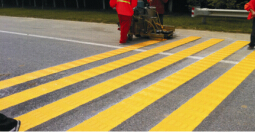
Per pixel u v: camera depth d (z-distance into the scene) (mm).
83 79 3812
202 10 10000
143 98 3109
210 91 3312
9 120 2391
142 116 2664
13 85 3570
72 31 8812
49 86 3531
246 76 3898
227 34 8086
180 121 2559
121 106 2896
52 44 6469
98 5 21391
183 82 3652
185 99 3072
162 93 3258
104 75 3992
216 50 5711
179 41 6875
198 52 5516
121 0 6211
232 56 5133
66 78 3857
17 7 23438
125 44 6492
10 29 9227
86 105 2932
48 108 2863
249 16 5691
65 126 2477
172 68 4328
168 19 11836
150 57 5102
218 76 3902
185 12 16312
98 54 5398
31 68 4387
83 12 16375
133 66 4473
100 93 3275
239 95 3186
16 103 2998
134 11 6918
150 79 3789
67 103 2988
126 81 3709
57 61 4836
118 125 2488
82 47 6117
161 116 2660
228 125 2484
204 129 2414
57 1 25156
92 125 2492
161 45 6328
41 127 2461
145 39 7242
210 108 2836
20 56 5230
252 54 5293
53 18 13008
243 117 2639
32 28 9531
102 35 7996
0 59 4996
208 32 8516
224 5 11984
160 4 7934
